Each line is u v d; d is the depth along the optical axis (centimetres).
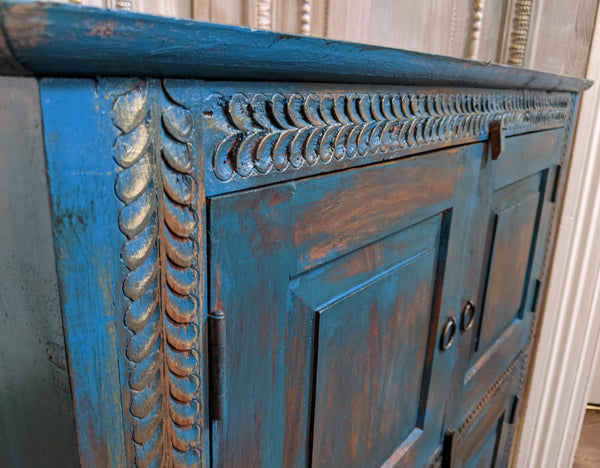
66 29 19
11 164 25
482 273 83
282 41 29
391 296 57
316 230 42
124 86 25
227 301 35
